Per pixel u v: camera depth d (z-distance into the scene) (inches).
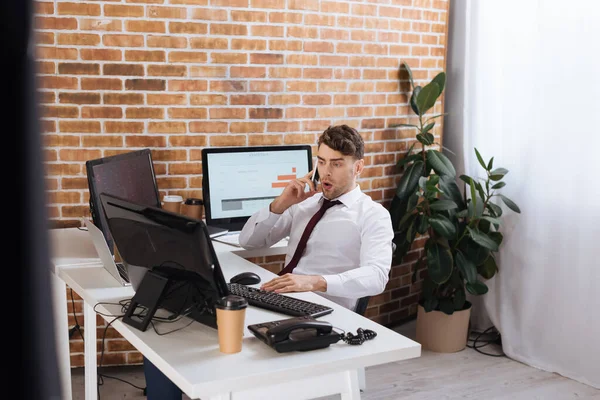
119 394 120.3
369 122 148.6
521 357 142.1
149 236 68.7
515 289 143.9
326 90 141.7
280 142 138.4
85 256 101.3
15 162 11.2
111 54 122.6
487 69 149.5
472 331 159.0
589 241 131.0
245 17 130.9
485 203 141.9
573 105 131.4
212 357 64.4
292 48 136.4
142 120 126.5
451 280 143.2
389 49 148.6
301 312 77.6
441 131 157.8
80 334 129.2
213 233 121.0
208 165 124.9
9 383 11.7
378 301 157.4
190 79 128.3
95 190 90.1
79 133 123.2
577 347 133.6
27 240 11.5
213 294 66.8
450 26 158.2
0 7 10.7
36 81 11.2
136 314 74.4
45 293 11.7
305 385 68.7
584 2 128.3
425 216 139.8
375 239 98.0
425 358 142.0
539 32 136.4
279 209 106.4
